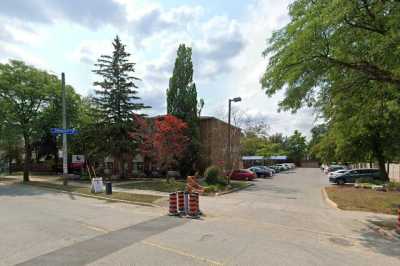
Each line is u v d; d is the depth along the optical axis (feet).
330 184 97.76
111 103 100.63
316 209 46.57
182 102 113.50
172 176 111.34
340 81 36.01
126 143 98.07
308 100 38.19
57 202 51.57
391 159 103.30
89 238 26.81
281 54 35.53
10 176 126.93
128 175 110.73
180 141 95.96
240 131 121.08
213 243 25.63
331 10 28.12
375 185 77.36
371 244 27.02
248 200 56.70
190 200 39.83
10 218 36.14
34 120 92.22
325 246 25.84
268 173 136.67
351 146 95.30
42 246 24.13
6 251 22.79
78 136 105.29
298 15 34.45
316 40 31.04
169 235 28.37
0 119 87.76
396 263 21.79
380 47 28.86
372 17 30.83
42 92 91.25
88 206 47.26
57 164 143.54
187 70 115.55
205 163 120.67
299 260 21.67
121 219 36.42
